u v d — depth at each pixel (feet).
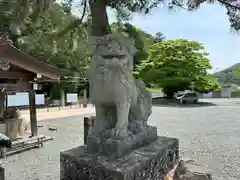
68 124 31.78
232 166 14.55
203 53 60.13
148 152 9.72
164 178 10.21
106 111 10.15
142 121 11.37
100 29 13.43
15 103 26.86
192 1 13.01
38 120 34.76
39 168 14.76
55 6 23.88
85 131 13.28
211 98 83.15
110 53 9.07
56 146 20.65
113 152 9.05
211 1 12.71
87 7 16.76
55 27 31.94
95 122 10.12
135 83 11.19
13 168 14.78
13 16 17.95
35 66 21.18
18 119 22.74
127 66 9.55
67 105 53.47
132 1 13.39
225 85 97.09
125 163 8.48
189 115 39.09
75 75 51.93
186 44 58.85
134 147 10.00
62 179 9.52
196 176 9.30
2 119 22.54
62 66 48.65
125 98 9.50
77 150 9.91
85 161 8.79
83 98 57.11
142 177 8.70
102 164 8.40
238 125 29.81
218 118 35.73
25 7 15.80
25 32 36.88
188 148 19.10
